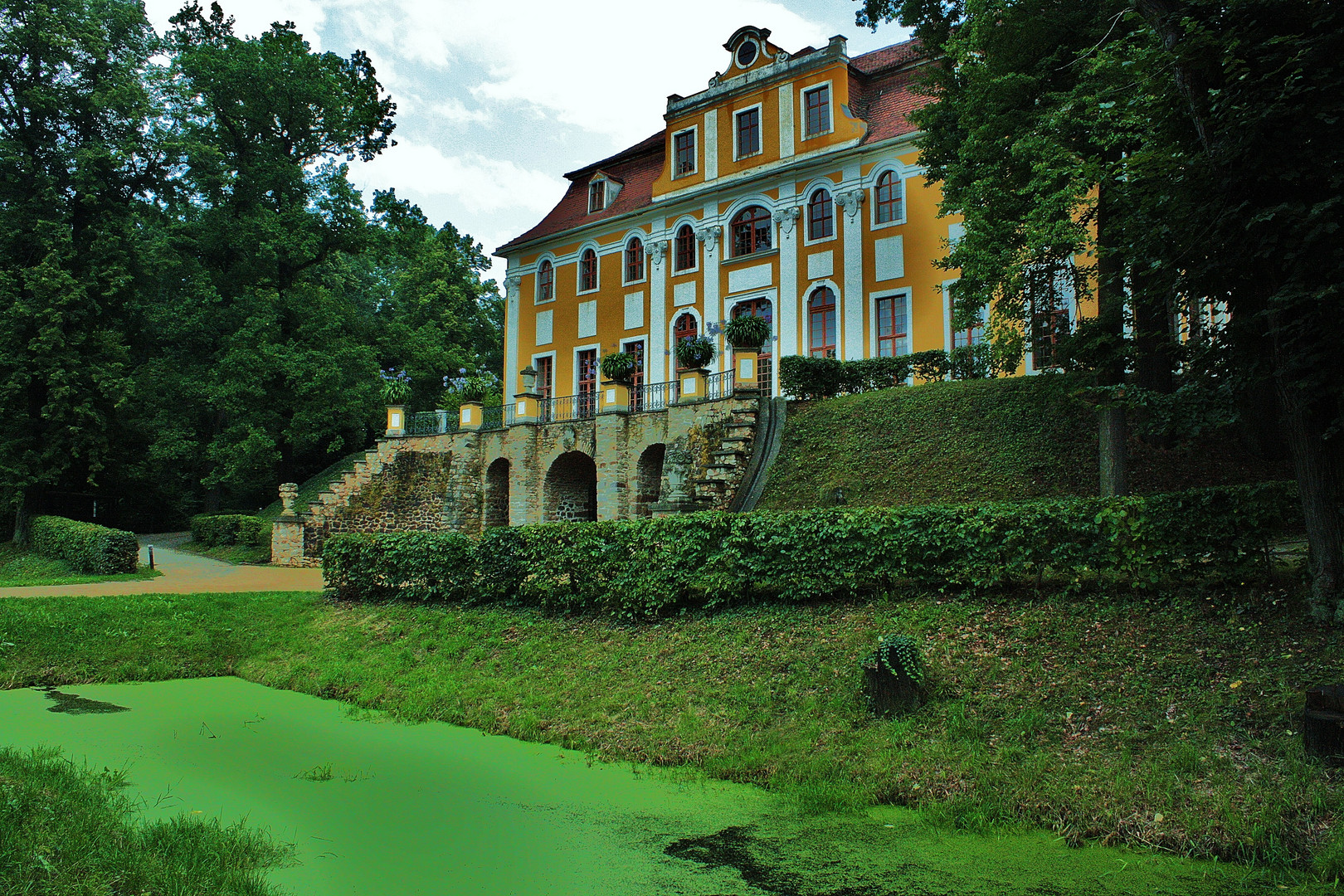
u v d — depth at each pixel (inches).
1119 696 265.9
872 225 940.6
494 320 2042.3
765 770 275.0
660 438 818.2
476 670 418.9
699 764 289.4
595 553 454.6
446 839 226.1
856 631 351.3
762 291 1022.4
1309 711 220.5
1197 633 286.0
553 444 933.8
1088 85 458.0
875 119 976.3
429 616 508.7
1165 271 301.3
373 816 245.8
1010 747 254.1
